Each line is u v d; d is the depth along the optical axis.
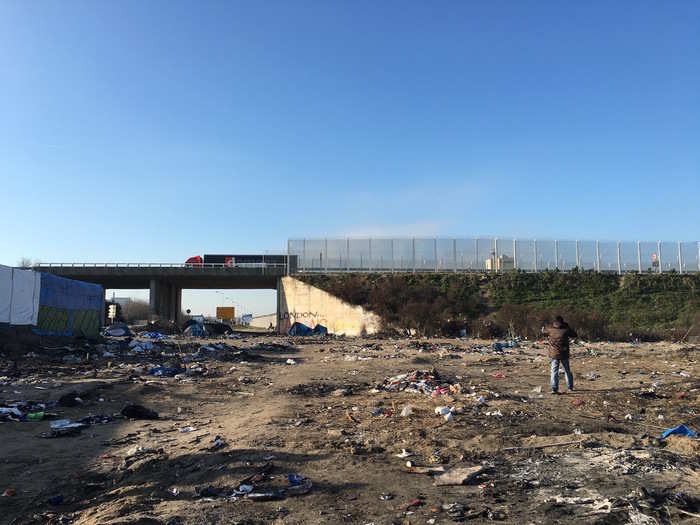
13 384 14.95
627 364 20.88
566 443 8.17
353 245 56.31
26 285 26.34
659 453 7.49
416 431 9.03
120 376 16.84
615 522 5.14
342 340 38.47
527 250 55.25
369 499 6.05
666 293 49.31
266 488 6.48
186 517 5.59
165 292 63.22
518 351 27.67
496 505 5.75
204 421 10.99
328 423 10.04
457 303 47.22
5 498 6.61
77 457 8.36
